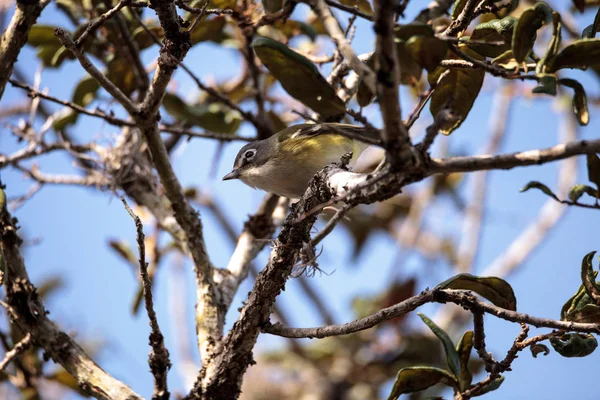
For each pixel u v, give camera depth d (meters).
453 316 17.02
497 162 5.38
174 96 13.22
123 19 11.65
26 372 10.67
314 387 16.78
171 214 12.49
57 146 13.06
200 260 10.77
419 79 10.38
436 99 7.81
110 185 12.80
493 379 7.70
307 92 6.95
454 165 5.47
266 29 13.30
